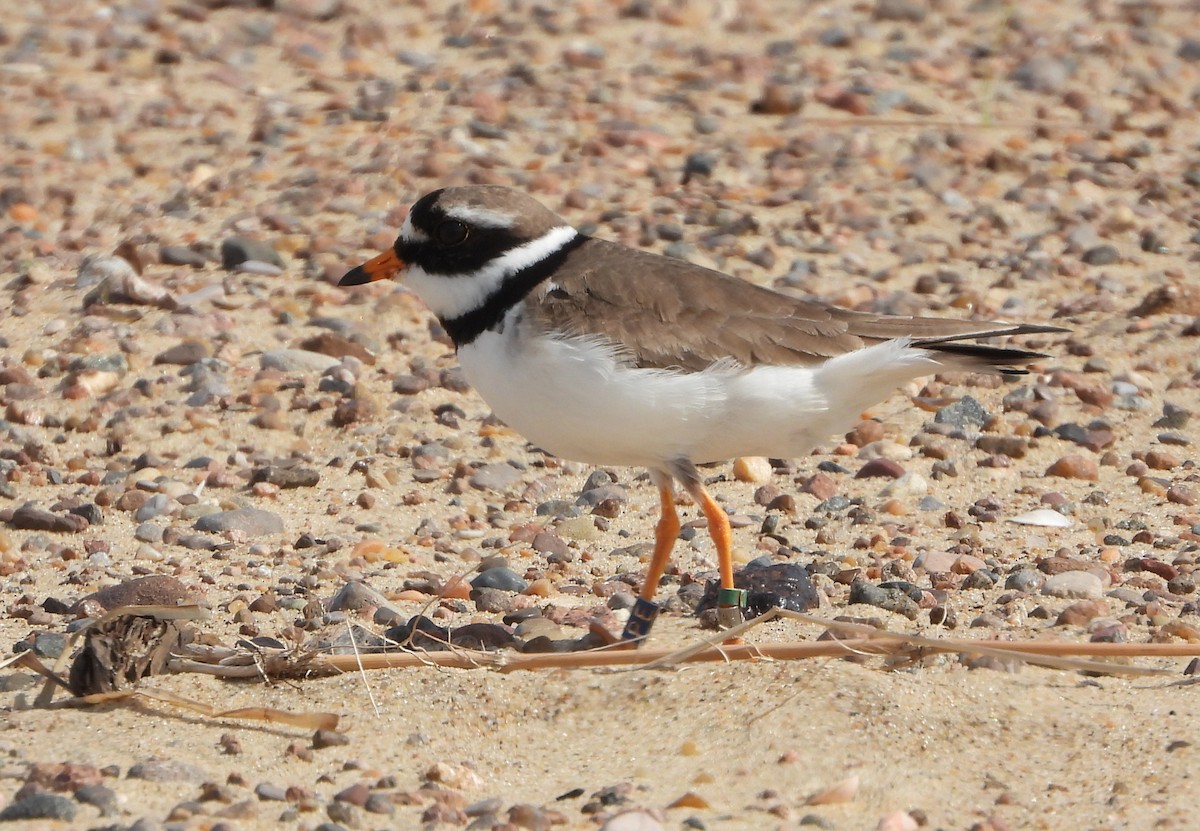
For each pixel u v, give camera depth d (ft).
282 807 24.98
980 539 37.11
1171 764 26.40
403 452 42.22
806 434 31.71
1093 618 32.24
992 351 31.45
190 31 73.26
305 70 69.31
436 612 33.27
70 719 27.91
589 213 55.98
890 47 73.00
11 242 53.88
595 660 29.78
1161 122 65.46
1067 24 75.97
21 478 40.14
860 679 28.68
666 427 30.40
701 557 36.65
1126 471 41.04
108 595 32.78
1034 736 27.58
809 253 53.98
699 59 70.64
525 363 30.63
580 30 74.18
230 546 36.83
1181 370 46.73
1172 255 54.44
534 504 39.91
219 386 44.78
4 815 24.27
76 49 70.74
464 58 70.79
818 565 35.29
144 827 23.88
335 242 53.83
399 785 26.14
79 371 45.03
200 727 27.78
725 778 26.43
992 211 56.95
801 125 64.13
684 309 30.68
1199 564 35.14
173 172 59.47
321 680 29.53
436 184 57.98
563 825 24.79
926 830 24.75
